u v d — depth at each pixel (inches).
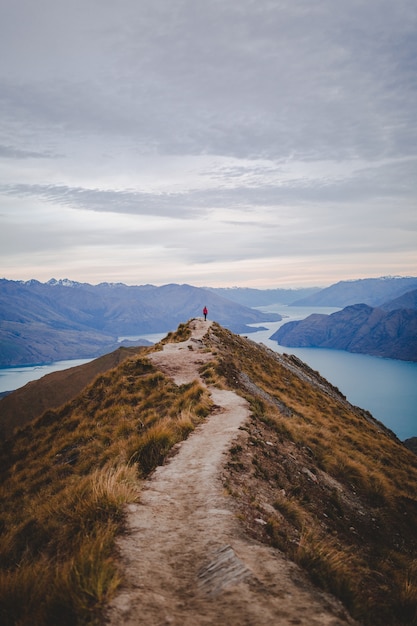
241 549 271.4
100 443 718.5
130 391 1000.9
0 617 207.8
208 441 569.9
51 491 574.9
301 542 314.0
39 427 1052.5
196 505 358.0
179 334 1787.6
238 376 1145.4
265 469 507.2
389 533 514.3
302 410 1103.6
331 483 585.0
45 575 235.8
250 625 188.5
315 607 209.3
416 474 887.7
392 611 265.0
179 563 254.8
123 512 330.0
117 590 216.4
